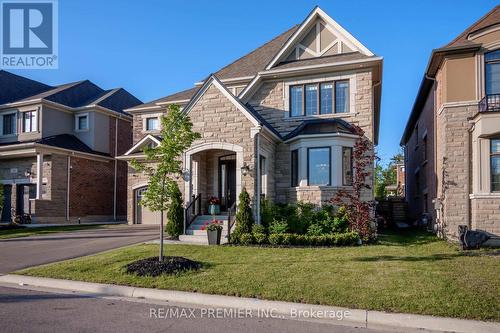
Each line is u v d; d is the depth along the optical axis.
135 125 24.61
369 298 6.45
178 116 9.23
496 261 9.50
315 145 15.53
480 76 13.85
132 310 6.41
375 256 10.22
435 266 8.82
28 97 27.33
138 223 22.23
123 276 8.27
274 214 14.00
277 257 10.09
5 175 24.94
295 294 6.78
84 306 6.63
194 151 14.74
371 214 15.13
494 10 15.87
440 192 15.46
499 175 13.07
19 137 25.12
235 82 19.58
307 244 12.35
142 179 22.03
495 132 12.69
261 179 15.44
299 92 17.73
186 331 5.38
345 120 16.77
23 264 10.09
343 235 12.47
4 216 24.64
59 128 25.88
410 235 16.95
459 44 14.14
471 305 6.01
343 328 5.56
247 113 14.14
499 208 12.88
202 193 16.73
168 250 11.30
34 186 24.14
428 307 5.98
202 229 14.46
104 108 26.80
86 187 25.44
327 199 15.10
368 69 16.61
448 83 14.35
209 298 6.86
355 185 13.81
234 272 8.40
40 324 5.61
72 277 8.35
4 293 7.56
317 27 18.22
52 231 18.25
